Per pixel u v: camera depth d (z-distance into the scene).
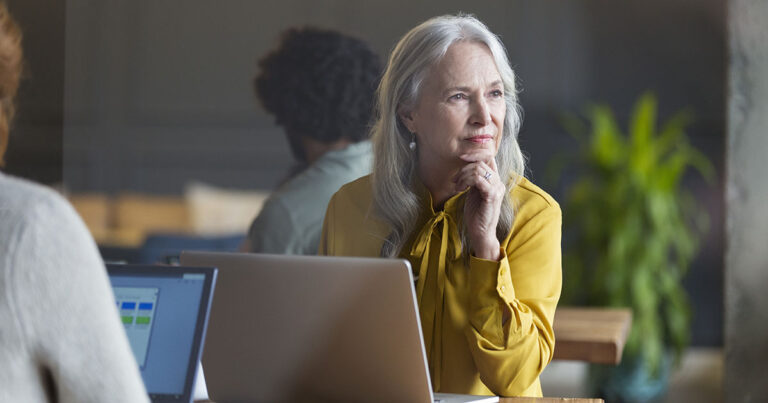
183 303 2.02
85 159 7.68
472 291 2.33
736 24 5.04
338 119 3.64
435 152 2.50
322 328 2.11
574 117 8.61
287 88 3.69
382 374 2.08
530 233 2.44
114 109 7.93
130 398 1.36
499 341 2.29
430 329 2.43
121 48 7.98
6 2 6.16
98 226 7.71
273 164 8.11
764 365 5.02
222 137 8.12
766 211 5.04
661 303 7.75
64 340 1.32
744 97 5.05
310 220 3.41
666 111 8.55
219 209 7.89
